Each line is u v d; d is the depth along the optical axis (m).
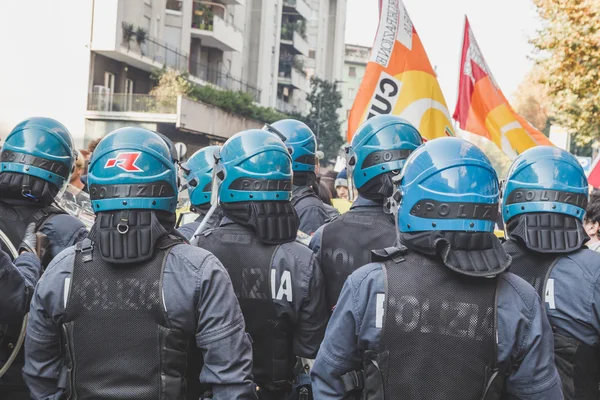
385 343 2.38
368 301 2.42
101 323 2.49
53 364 2.63
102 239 2.54
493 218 2.44
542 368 2.35
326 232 3.75
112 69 32.75
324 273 3.70
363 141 3.79
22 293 2.78
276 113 41.12
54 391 2.63
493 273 2.34
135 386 2.46
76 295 2.52
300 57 62.91
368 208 3.76
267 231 3.39
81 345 2.50
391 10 6.44
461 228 2.39
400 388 2.36
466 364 2.33
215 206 3.54
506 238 3.24
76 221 3.62
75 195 4.66
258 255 3.39
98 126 31.30
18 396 3.04
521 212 3.11
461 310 2.35
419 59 6.45
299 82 59.84
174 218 2.70
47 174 3.52
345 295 2.48
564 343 2.90
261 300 3.35
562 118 16.50
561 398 2.38
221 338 2.48
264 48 50.06
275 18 53.28
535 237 3.03
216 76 41.34
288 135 4.86
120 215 2.54
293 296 3.35
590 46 14.42
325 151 57.53
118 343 2.48
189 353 2.58
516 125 7.37
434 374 2.34
